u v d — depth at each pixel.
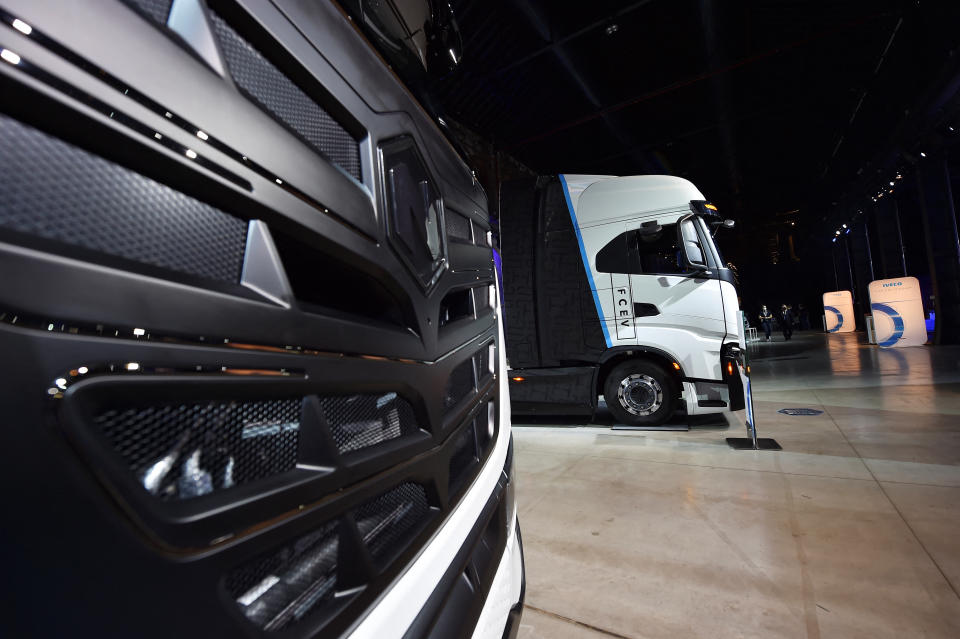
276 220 0.51
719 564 2.15
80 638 0.30
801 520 2.54
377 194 0.71
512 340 5.19
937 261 12.17
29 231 0.30
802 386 7.09
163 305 0.37
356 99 0.70
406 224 0.80
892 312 12.56
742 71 12.38
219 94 0.45
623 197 4.96
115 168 0.36
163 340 0.37
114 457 0.33
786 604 1.85
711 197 22.59
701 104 13.95
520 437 4.80
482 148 12.80
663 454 3.88
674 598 1.91
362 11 0.78
